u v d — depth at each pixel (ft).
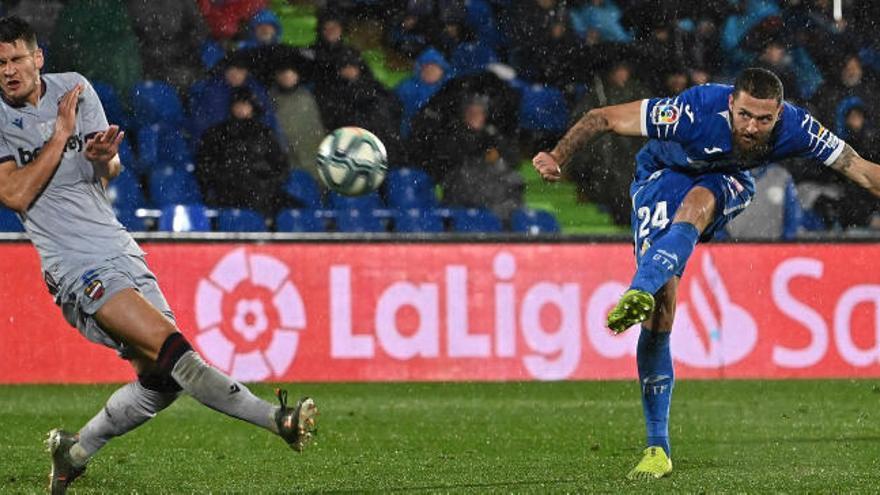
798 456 76.13
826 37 139.33
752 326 115.96
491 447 81.25
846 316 116.47
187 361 52.65
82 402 103.35
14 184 54.54
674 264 62.28
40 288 112.78
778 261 116.26
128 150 131.03
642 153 70.13
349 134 74.59
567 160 65.21
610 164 133.49
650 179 68.23
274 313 113.91
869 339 116.47
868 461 73.82
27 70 55.57
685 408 99.45
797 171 131.64
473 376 114.83
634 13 139.64
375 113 132.05
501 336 115.24
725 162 65.72
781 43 139.54
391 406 101.24
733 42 139.44
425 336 114.83
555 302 115.65
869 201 131.75
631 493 61.11
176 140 130.93
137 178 130.00
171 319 57.57
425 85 133.08
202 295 113.09
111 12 136.26
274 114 129.29
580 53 137.90
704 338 115.44
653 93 137.90
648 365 67.00
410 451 79.25
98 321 55.16
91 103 57.11
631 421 93.66
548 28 139.23
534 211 130.72
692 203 65.26
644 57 137.59
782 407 99.91
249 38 138.31
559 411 98.78
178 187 129.08
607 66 137.28
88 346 113.29
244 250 113.91
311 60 131.64
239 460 75.00
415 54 143.43
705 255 115.75
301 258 114.32
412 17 142.51
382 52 143.74
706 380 114.93
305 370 113.91
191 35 137.28
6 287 112.27
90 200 56.70
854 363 116.37
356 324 114.52
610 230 133.39
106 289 54.90
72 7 136.56
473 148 131.85
